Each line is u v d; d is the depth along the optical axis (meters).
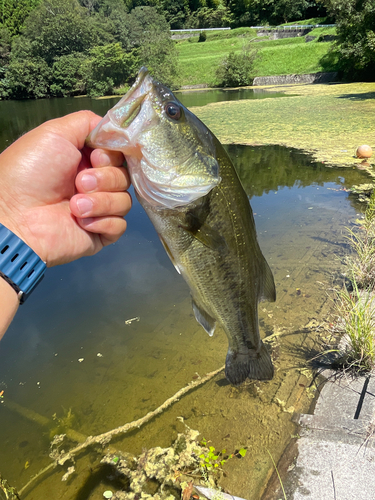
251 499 0.36
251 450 0.41
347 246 0.84
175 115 0.29
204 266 0.35
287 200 1.16
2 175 0.27
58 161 0.28
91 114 0.31
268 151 1.76
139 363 0.56
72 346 0.61
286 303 0.66
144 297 0.73
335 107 2.86
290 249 0.85
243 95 4.47
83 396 0.51
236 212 0.35
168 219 0.32
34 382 0.54
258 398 0.48
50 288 0.78
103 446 0.44
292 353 0.54
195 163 0.31
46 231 0.28
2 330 0.23
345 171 1.39
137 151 0.29
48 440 0.45
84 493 0.39
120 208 0.29
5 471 0.42
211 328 0.39
